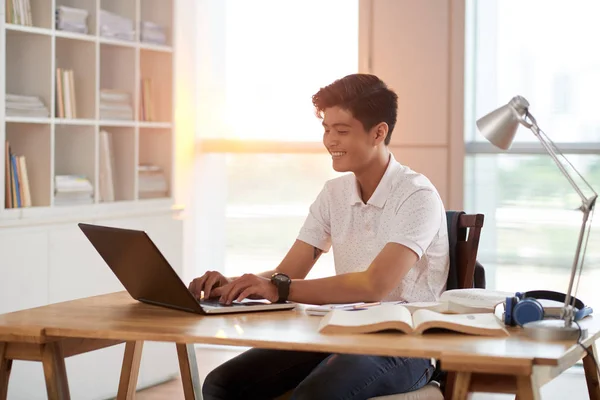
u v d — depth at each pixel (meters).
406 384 2.57
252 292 2.57
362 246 2.90
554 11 5.34
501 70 5.45
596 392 2.43
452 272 2.93
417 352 1.99
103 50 5.10
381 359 2.52
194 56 6.00
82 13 4.66
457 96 5.46
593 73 5.28
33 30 4.28
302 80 5.83
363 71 5.65
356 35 5.70
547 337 2.11
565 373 5.24
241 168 6.03
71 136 4.77
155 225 5.04
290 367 2.79
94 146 4.72
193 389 2.84
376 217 2.88
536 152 5.36
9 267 4.10
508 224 5.46
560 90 5.34
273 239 6.00
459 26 5.45
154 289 2.53
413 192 2.79
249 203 6.03
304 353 2.80
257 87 5.91
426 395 2.58
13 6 4.23
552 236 5.36
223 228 6.08
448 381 2.41
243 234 6.05
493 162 5.47
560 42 5.34
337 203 2.99
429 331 2.20
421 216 2.74
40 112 4.37
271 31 5.88
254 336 2.12
